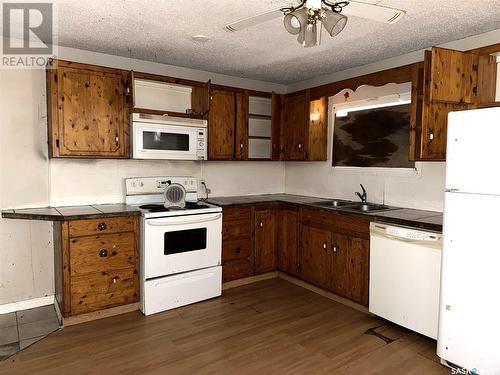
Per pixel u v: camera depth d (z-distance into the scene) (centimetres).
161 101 369
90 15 253
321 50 328
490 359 213
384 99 362
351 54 340
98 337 270
